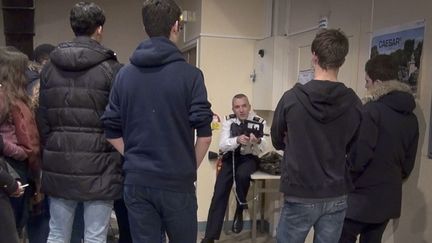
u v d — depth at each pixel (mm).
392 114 2252
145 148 1644
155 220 1714
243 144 3686
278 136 2004
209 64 4254
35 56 2850
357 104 1921
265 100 4121
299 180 1882
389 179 2281
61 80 1876
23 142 2033
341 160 1908
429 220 2289
